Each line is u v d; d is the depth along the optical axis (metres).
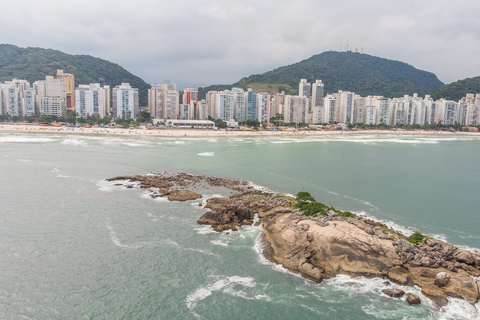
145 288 47.72
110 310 42.91
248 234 66.25
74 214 74.88
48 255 56.03
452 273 49.53
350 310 44.09
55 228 66.94
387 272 51.00
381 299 46.12
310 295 47.12
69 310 42.62
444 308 43.91
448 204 88.88
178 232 66.44
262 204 81.06
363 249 55.06
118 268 52.62
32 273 50.53
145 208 80.00
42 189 93.69
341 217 68.06
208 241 62.81
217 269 53.12
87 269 52.09
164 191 93.25
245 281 50.16
